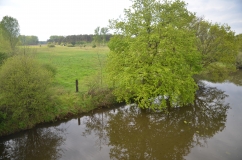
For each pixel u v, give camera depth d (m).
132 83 15.63
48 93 16.20
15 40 32.31
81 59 42.00
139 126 16.70
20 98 14.45
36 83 15.22
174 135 15.09
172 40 15.52
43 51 55.91
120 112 19.45
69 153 12.87
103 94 20.38
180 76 16.03
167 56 15.12
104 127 16.72
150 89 15.34
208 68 27.62
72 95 19.88
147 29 16.28
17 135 14.48
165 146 13.61
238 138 14.39
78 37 106.94
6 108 14.63
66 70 31.52
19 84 14.29
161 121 17.50
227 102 22.17
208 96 24.34
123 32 17.81
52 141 14.34
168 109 19.94
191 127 16.36
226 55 24.83
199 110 19.97
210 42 25.81
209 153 12.57
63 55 48.38
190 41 17.67
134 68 16.05
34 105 15.02
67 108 18.00
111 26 18.59
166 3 17.11
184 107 20.59
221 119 17.86
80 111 18.31
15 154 12.70
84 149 13.38
